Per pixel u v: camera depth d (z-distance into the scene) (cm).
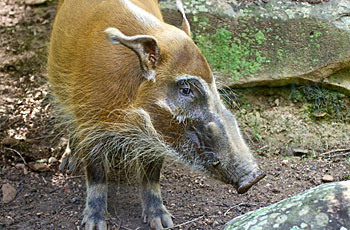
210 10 268
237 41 266
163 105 203
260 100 268
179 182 239
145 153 216
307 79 263
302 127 261
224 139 200
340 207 187
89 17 215
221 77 265
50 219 221
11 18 300
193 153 204
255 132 259
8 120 261
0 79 278
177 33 205
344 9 267
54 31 226
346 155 251
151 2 229
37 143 252
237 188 199
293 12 267
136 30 208
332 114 263
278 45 265
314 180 237
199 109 202
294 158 251
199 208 227
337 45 262
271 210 195
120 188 236
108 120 208
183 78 201
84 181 239
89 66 209
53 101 242
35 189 234
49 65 228
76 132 222
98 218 217
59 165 245
